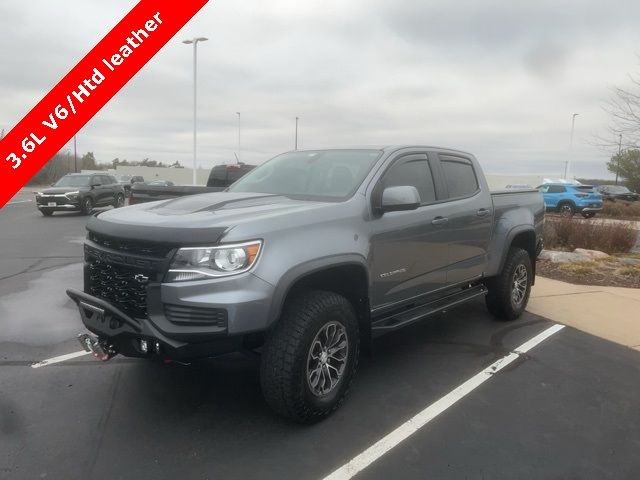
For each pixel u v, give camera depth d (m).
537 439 3.37
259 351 3.46
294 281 3.16
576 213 26.91
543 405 3.86
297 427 3.45
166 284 3.02
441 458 3.12
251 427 3.44
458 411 3.74
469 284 5.45
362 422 3.54
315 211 3.49
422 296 4.55
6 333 5.35
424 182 4.64
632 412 3.78
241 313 2.94
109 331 3.27
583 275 8.80
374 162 4.21
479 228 5.23
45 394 3.89
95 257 3.50
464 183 5.26
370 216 3.87
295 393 3.24
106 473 2.90
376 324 4.12
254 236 3.06
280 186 4.45
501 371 4.50
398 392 4.04
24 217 20.30
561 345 5.21
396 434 3.39
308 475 2.92
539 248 6.57
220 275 2.96
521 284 6.05
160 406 3.72
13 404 3.73
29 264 9.42
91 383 4.10
